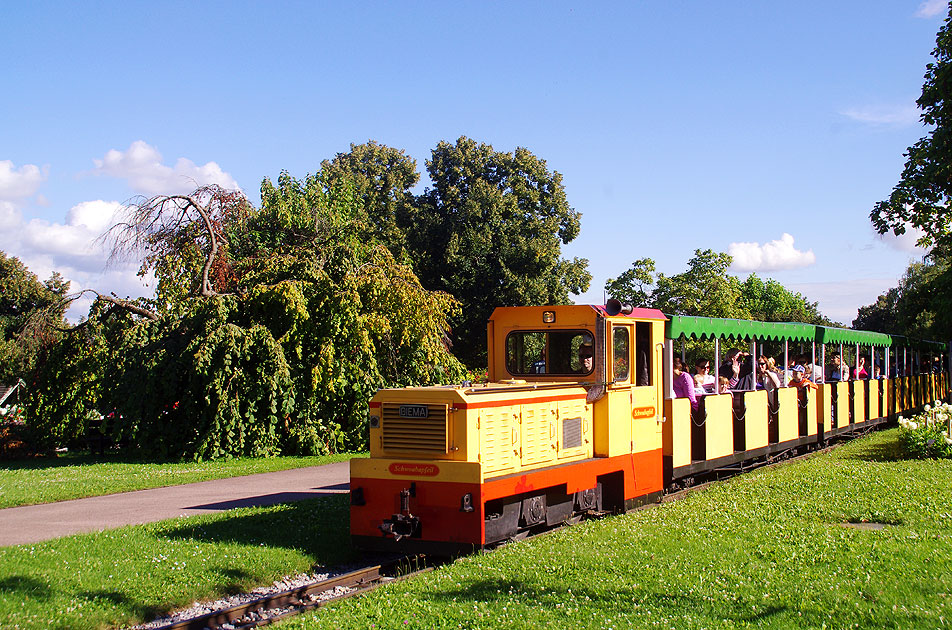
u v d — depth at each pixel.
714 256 38.03
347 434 20.48
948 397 31.14
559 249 45.66
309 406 19.67
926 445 16.75
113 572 8.08
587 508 10.91
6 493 13.61
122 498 13.45
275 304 19.83
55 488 14.21
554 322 11.51
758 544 8.77
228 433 18.64
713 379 14.82
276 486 14.70
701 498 12.06
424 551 9.06
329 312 19.83
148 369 18.59
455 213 46.03
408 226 46.16
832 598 6.69
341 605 7.00
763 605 6.54
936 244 24.86
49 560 8.53
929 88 22.31
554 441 10.36
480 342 43.44
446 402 9.13
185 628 6.73
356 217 31.72
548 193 47.19
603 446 11.16
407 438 9.36
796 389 17.84
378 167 50.47
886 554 8.20
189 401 18.83
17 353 20.73
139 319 20.80
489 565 8.05
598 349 11.10
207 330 18.73
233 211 23.00
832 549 8.48
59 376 20.55
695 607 6.53
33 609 6.87
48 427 20.81
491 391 9.46
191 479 15.48
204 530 10.16
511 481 9.23
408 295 20.86
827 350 21.45
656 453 12.30
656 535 9.31
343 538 9.88
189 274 21.84
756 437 15.76
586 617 6.30
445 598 7.01
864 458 16.91
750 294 58.69
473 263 43.62
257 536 9.87
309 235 24.34
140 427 18.88
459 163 46.59
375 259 22.03
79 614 6.82
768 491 12.44
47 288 42.78
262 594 7.96
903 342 26.06
